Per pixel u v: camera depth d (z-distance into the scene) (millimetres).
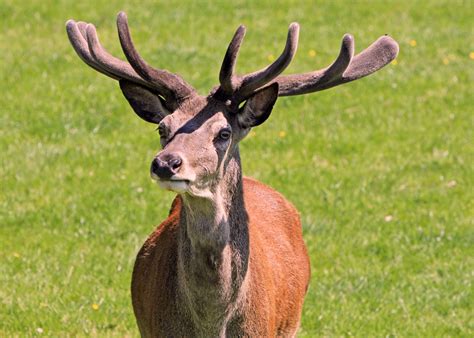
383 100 24531
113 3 32562
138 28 29844
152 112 10344
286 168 20531
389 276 16391
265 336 10422
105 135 22266
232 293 9984
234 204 9969
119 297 15406
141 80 10422
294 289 11547
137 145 21609
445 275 16531
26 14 30969
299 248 12266
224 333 10109
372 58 10891
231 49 9766
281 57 9812
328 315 15055
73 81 25422
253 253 10422
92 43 10547
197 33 29609
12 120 22812
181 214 10023
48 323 14648
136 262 11453
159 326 10414
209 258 9797
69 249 17078
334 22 31016
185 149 9344
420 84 25656
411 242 17609
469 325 14977
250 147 21562
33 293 15484
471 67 27047
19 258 16656
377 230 17984
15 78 25500
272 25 30625
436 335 14688
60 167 20328
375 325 14867
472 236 17781
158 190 19406
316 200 19047
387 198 19297
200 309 9969
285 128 22672
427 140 22203
